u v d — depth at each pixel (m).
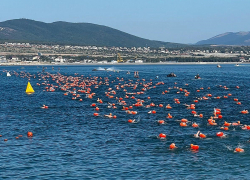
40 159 45.38
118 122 66.06
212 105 86.25
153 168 42.62
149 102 91.81
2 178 39.72
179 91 117.25
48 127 62.06
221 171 42.00
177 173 41.31
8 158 45.72
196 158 45.88
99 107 83.25
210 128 60.84
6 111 78.12
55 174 40.84
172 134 56.88
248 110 78.88
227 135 56.06
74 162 44.41
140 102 87.94
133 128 61.09
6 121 67.25
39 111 77.94
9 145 51.16
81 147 50.12
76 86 137.75
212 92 114.50
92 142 52.50
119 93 112.75
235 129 60.03
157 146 50.56
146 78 182.62
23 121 67.12
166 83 149.38
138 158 45.81
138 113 75.25
